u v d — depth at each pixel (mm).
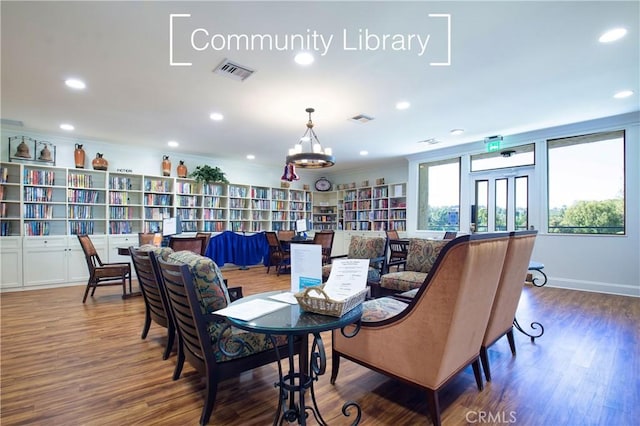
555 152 4992
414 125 4605
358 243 4219
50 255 4934
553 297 4195
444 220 6426
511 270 2086
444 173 6438
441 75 3006
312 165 4375
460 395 1878
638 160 4254
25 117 4188
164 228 4211
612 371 2166
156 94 3408
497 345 2627
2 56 2615
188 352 1850
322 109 3895
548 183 5047
